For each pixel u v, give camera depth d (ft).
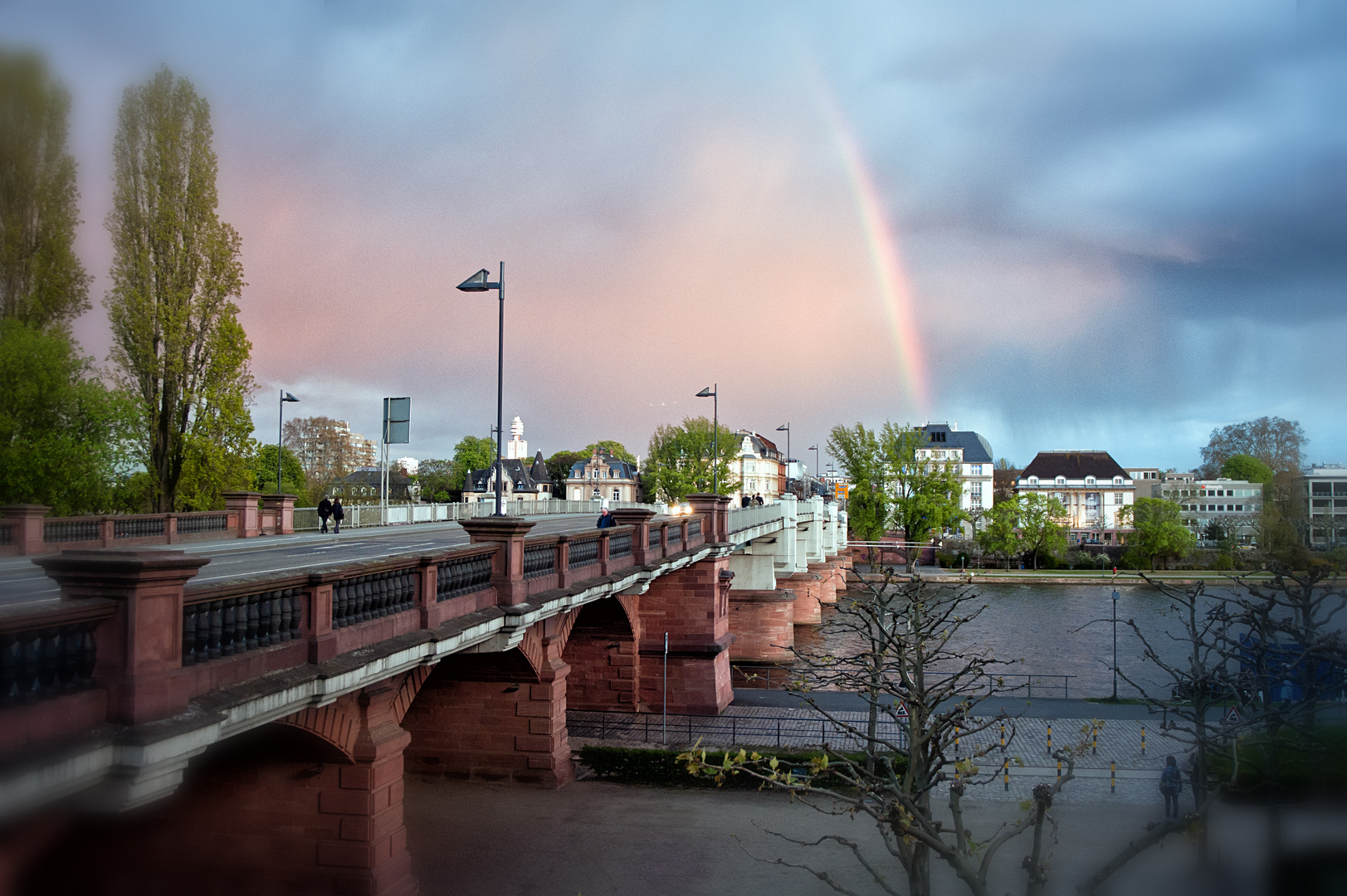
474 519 67.97
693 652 138.92
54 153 91.09
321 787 60.13
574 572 84.64
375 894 58.54
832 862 81.61
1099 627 244.63
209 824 60.59
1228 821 38.91
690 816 92.43
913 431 396.98
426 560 55.88
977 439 562.25
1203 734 57.26
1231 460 399.44
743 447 599.57
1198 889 44.55
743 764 44.37
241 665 39.09
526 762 97.30
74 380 103.96
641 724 129.49
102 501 115.85
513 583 67.72
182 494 150.00
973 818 94.02
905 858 40.50
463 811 90.12
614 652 138.00
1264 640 53.31
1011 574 364.58
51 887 57.77
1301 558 36.19
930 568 399.24
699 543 137.59
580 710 138.21
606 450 599.16
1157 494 491.31
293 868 60.39
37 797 29.37
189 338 149.38
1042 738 127.54
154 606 33.71
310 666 44.09
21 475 99.81
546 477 579.48
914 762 45.75
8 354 95.40
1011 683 169.99
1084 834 88.63
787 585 238.07
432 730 99.09
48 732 30.12
